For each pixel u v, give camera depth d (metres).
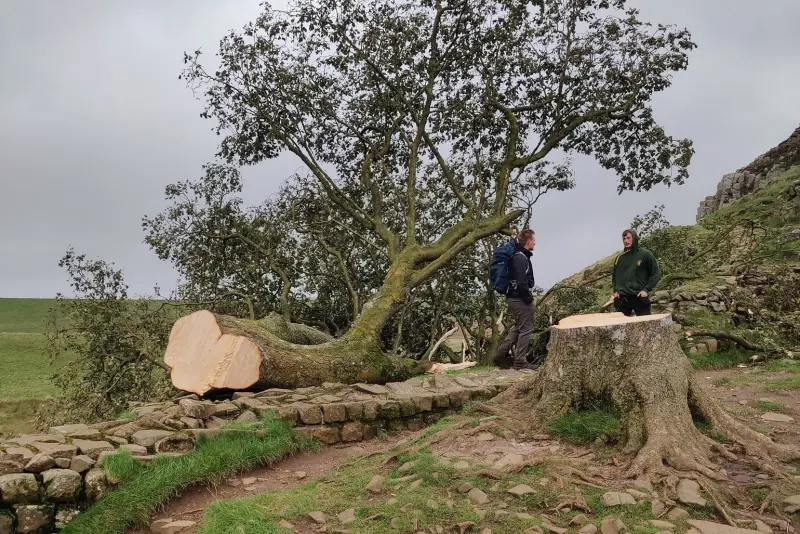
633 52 12.81
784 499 3.53
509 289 8.48
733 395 6.60
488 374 8.09
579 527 3.34
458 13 12.52
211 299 13.56
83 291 12.24
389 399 6.40
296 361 7.61
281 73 12.38
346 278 12.99
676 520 3.35
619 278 8.31
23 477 3.94
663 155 13.33
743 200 28.78
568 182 14.19
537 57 13.04
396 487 4.11
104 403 11.62
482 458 4.49
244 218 13.72
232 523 3.65
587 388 4.93
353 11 12.39
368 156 13.48
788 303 12.12
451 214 14.43
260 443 5.15
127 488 4.14
